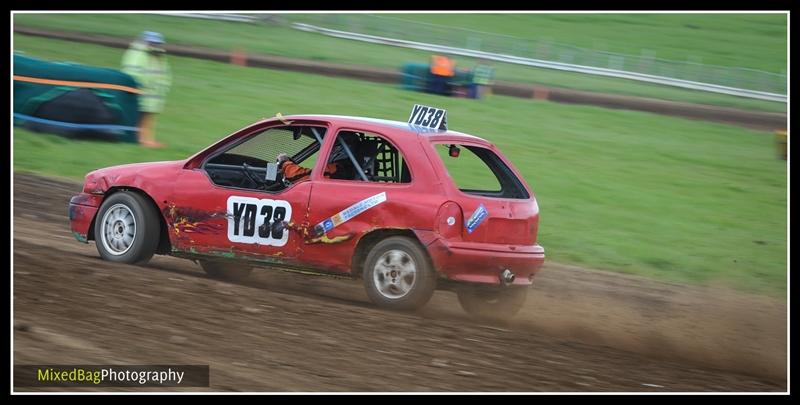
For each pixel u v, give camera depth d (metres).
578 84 84.75
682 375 13.12
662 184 39.59
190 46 83.81
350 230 15.73
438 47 103.12
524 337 14.52
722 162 47.47
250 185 17.47
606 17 145.00
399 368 11.82
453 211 15.38
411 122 16.81
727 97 87.88
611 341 15.80
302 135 17.61
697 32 135.88
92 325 12.41
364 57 88.75
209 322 13.19
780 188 41.34
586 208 32.84
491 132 49.16
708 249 28.55
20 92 35.16
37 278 14.68
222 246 16.72
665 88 90.75
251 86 56.75
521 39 122.25
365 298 17.67
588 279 23.06
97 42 76.44
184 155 35.16
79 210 17.88
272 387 10.59
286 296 15.53
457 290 15.87
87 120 35.03
